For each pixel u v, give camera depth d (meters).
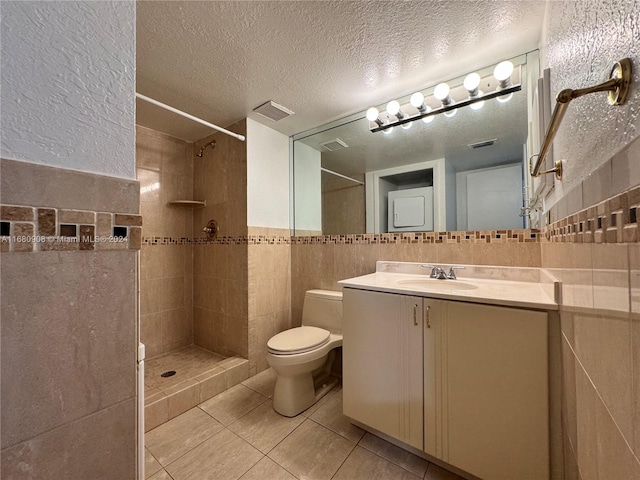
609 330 0.50
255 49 1.33
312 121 2.14
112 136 0.52
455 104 1.62
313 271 2.26
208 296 2.35
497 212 1.56
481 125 1.61
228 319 2.19
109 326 0.51
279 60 1.42
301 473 1.15
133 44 0.55
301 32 1.22
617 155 0.45
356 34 1.24
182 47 1.31
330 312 1.92
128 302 0.54
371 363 1.33
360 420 1.35
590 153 0.59
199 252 2.44
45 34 0.44
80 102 0.48
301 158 2.35
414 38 1.27
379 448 1.29
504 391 1.00
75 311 0.47
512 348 0.99
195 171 2.49
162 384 1.67
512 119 1.52
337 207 2.15
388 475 1.14
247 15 1.12
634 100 0.39
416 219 1.82
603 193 0.52
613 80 0.42
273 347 1.53
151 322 2.22
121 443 0.53
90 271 0.49
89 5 0.50
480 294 1.11
